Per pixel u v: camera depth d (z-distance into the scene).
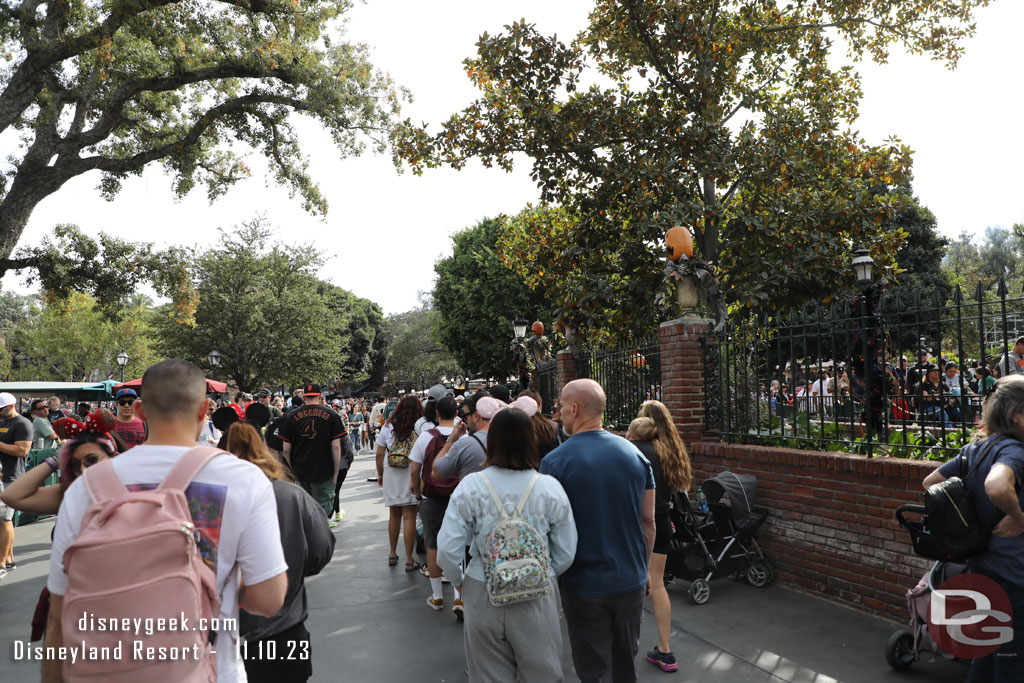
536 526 3.04
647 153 11.83
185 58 16.45
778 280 11.11
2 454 8.00
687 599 5.77
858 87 12.83
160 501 1.80
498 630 2.99
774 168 11.96
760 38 12.09
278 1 16.17
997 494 2.77
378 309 77.25
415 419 7.30
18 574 7.39
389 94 18.23
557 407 7.98
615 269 12.30
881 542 5.09
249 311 36.03
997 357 5.86
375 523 9.75
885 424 5.34
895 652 4.13
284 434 7.56
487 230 36.56
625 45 12.31
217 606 1.88
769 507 6.23
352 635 5.18
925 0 11.85
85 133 15.69
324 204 20.27
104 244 16.52
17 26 14.41
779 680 4.10
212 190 20.16
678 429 7.32
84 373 45.91
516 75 11.77
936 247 28.27
